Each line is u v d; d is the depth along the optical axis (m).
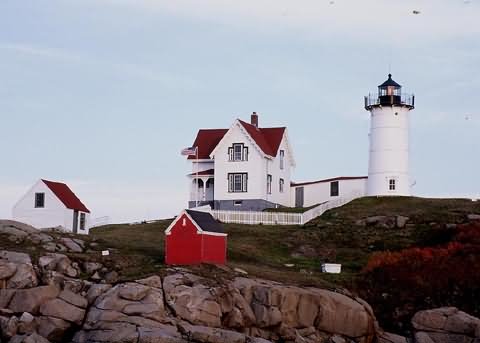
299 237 74.19
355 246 72.12
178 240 58.75
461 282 60.94
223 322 51.94
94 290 52.25
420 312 56.34
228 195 91.06
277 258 69.19
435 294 60.31
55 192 74.94
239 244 71.44
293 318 53.88
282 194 96.19
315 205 93.25
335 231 75.38
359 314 55.25
